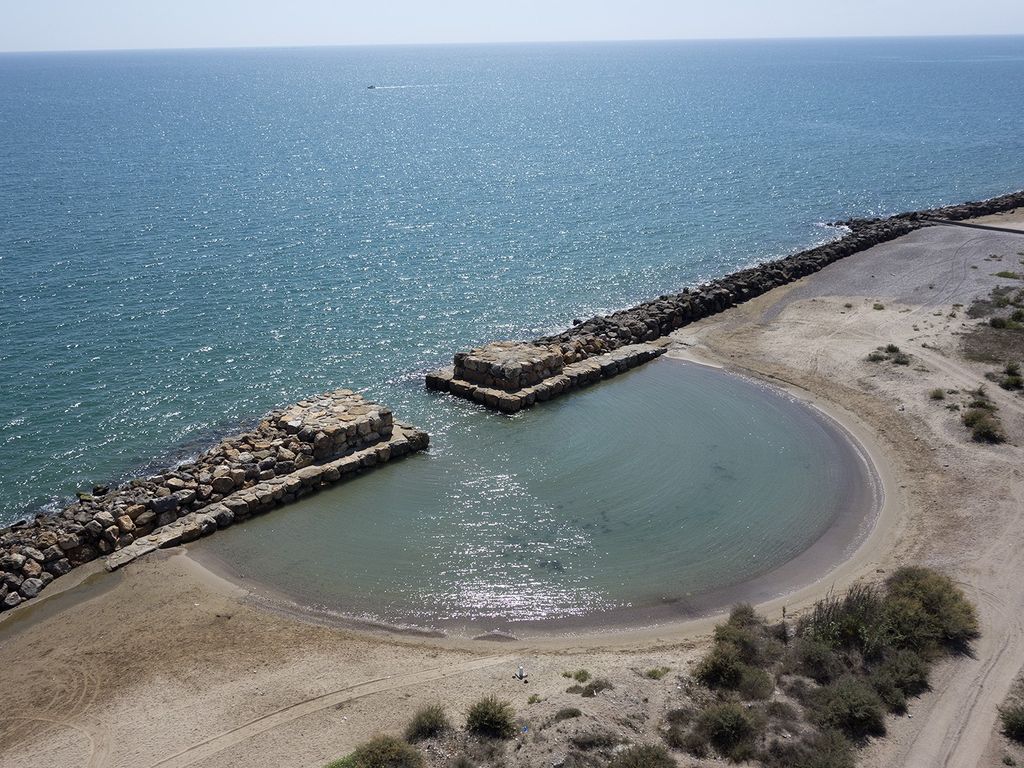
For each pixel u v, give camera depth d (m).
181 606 31.62
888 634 27.48
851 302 64.38
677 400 49.84
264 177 114.75
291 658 28.44
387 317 62.34
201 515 36.94
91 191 101.25
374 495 39.72
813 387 50.56
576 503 38.84
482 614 31.39
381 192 104.62
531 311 64.56
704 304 63.97
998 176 115.50
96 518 35.41
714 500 39.03
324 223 87.75
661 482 40.59
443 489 40.12
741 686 25.53
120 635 29.88
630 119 187.12
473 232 85.00
